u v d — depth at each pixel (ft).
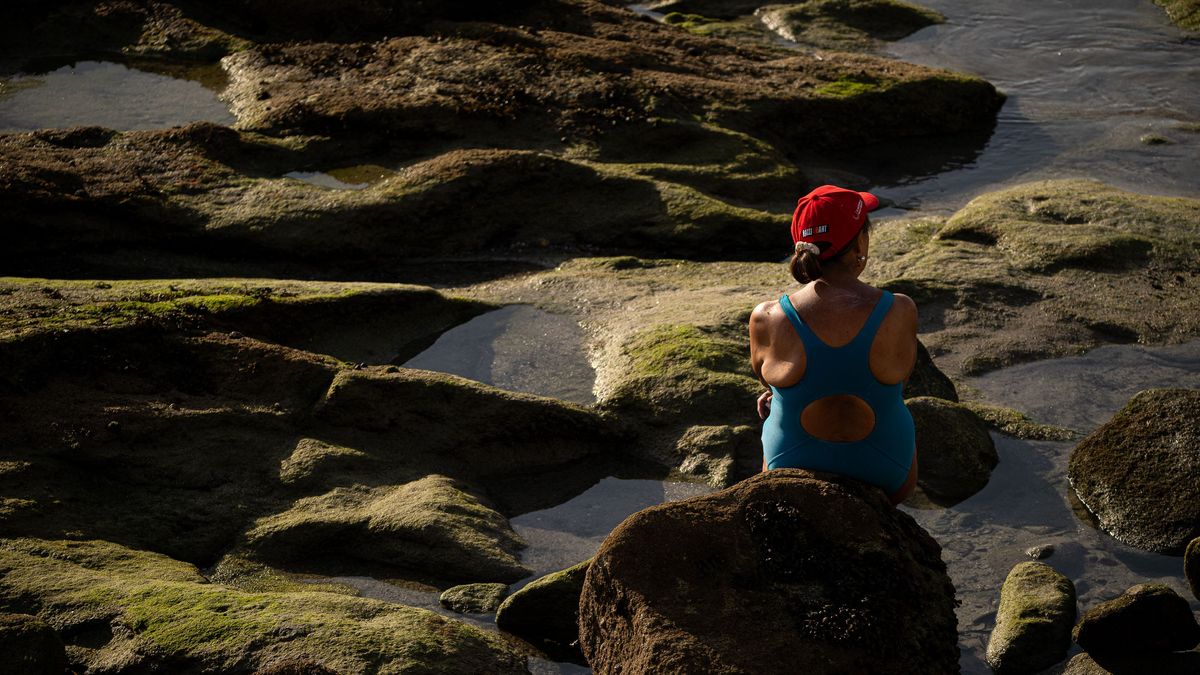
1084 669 16.93
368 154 39.11
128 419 22.41
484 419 23.54
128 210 33.60
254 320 26.66
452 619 17.94
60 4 52.47
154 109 44.50
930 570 14.85
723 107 43.11
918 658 13.84
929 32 57.41
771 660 13.46
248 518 21.01
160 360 24.25
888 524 14.79
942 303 30.19
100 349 23.97
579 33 50.52
